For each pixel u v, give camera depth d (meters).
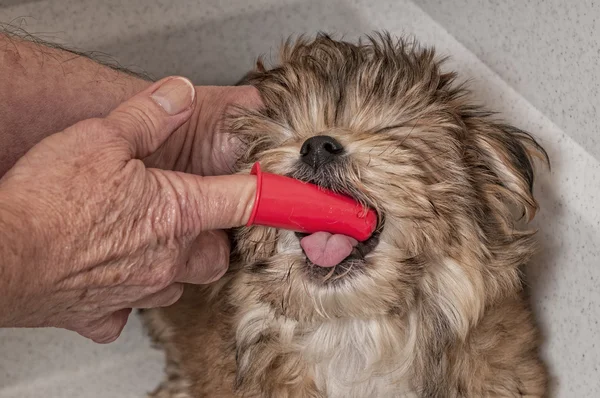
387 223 0.47
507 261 0.52
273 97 0.53
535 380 0.55
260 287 0.50
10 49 0.50
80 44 0.63
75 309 0.43
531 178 0.52
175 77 0.45
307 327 0.52
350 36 0.67
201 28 0.65
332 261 0.46
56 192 0.40
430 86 0.52
